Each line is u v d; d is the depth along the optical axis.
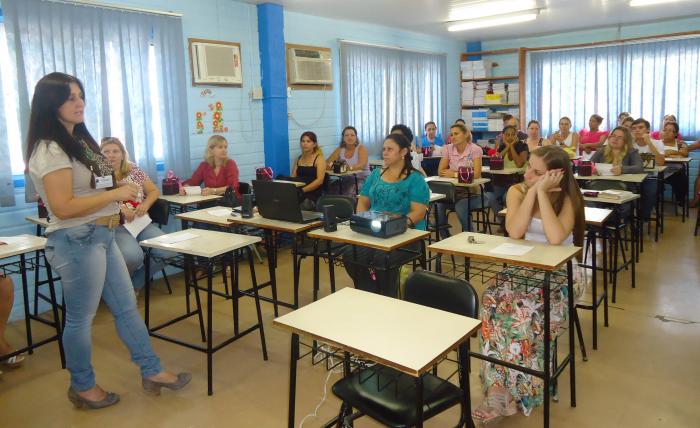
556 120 8.24
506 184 5.54
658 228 5.75
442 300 2.06
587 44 7.74
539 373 2.13
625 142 5.21
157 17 4.51
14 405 2.65
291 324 1.74
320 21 6.27
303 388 2.73
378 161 6.66
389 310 1.85
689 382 2.66
